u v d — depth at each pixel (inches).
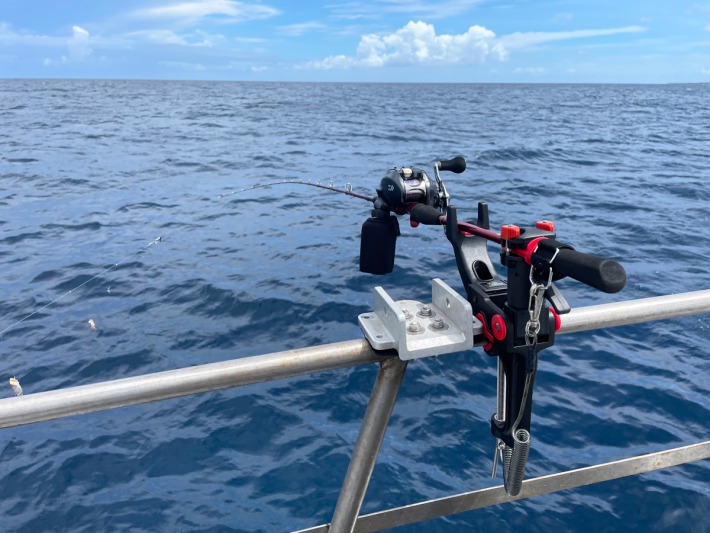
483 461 159.0
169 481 152.9
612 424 171.0
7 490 150.4
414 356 40.6
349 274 313.0
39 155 802.2
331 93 3430.1
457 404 185.0
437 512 54.3
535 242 38.7
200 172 685.3
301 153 845.8
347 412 182.7
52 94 2815.0
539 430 168.7
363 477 46.3
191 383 39.3
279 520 139.3
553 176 635.5
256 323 251.6
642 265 321.4
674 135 1114.7
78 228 425.1
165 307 271.1
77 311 268.5
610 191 546.3
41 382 205.9
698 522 134.5
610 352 214.7
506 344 41.6
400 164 731.4
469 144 932.0
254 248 370.6
